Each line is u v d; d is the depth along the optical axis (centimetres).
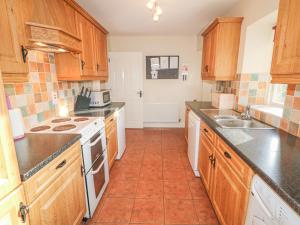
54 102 203
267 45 210
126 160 282
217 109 254
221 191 145
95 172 167
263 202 83
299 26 94
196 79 429
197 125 223
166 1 224
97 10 249
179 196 196
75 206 136
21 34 117
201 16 279
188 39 411
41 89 181
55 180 110
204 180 200
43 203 99
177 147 332
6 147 75
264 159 99
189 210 176
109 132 231
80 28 197
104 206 182
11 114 129
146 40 415
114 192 204
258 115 194
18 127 133
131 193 202
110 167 236
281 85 196
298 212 64
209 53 271
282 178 81
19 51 112
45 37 132
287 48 103
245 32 214
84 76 213
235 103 245
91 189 163
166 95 443
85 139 152
